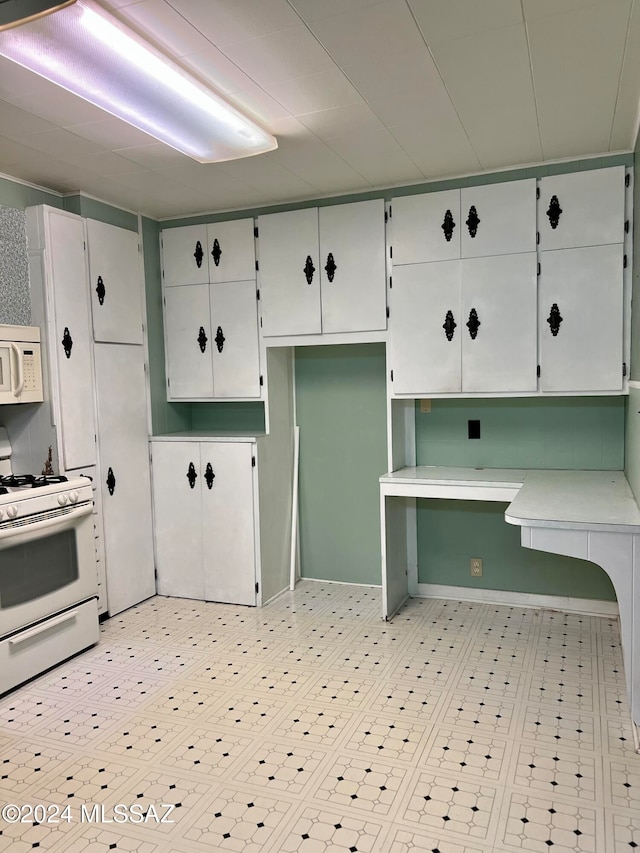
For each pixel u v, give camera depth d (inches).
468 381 136.8
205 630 138.3
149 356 160.7
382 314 143.2
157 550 162.2
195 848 73.4
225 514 153.7
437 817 77.0
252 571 151.9
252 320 155.7
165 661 123.0
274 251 151.9
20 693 111.1
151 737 96.5
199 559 157.5
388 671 116.2
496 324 133.6
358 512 165.0
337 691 109.3
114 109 92.0
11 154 116.3
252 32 76.9
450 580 153.9
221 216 157.6
